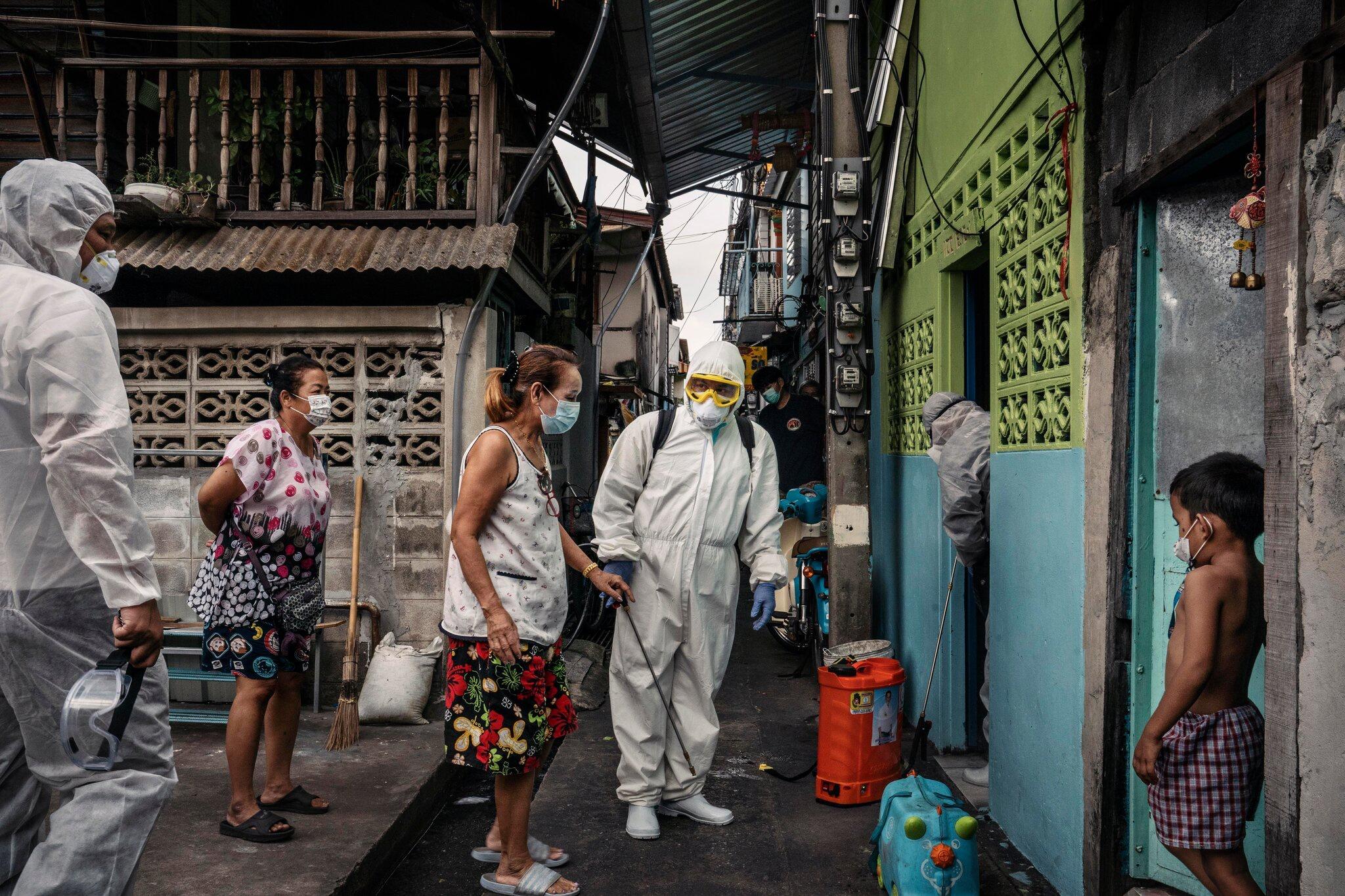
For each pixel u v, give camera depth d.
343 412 5.20
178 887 2.91
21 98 5.71
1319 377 1.70
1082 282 2.95
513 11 6.66
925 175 5.07
